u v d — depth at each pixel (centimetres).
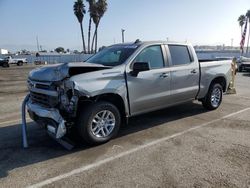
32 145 491
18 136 543
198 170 384
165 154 441
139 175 372
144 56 539
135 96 518
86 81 444
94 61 569
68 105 437
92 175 375
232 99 914
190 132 553
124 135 537
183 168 391
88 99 467
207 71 684
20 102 908
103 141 484
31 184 354
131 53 525
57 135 437
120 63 510
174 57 603
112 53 566
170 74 580
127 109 513
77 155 443
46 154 450
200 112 716
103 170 389
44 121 468
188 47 645
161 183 350
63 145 471
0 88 1284
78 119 456
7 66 3838
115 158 429
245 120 638
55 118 440
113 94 488
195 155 436
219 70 720
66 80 435
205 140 505
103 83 464
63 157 436
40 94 477
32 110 485
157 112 716
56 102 447
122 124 607
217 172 378
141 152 451
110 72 478
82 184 351
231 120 639
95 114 463
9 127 605
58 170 391
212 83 721
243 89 1174
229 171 380
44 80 459
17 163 416
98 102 472
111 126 495
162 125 602
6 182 359
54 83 442
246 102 858
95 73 460
